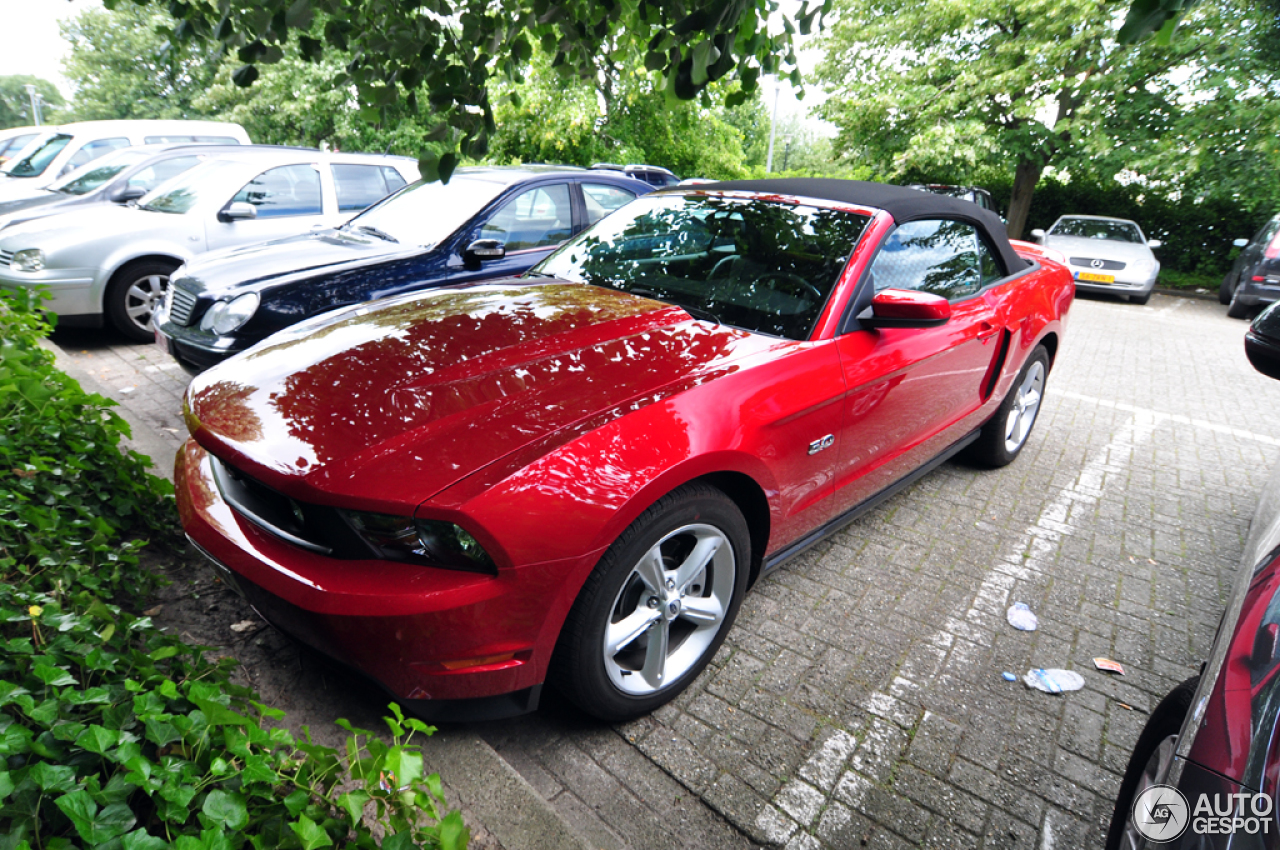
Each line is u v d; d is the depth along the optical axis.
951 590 3.16
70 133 11.95
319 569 1.84
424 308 2.81
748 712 2.37
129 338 6.42
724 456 2.19
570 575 1.87
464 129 2.40
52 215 6.19
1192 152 14.41
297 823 1.30
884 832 1.96
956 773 2.17
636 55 2.66
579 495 1.87
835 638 2.78
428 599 1.76
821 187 3.33
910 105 16.44
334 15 2.30
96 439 2.87
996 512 3.95
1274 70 14.25
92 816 1.17
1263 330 2.85
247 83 2.37
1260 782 1.15
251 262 4.68
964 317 3.41
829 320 2.72
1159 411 6.12
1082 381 7.00
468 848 1.68
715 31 1.85
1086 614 3.05
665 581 2.19
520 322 2.61
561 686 2.06
